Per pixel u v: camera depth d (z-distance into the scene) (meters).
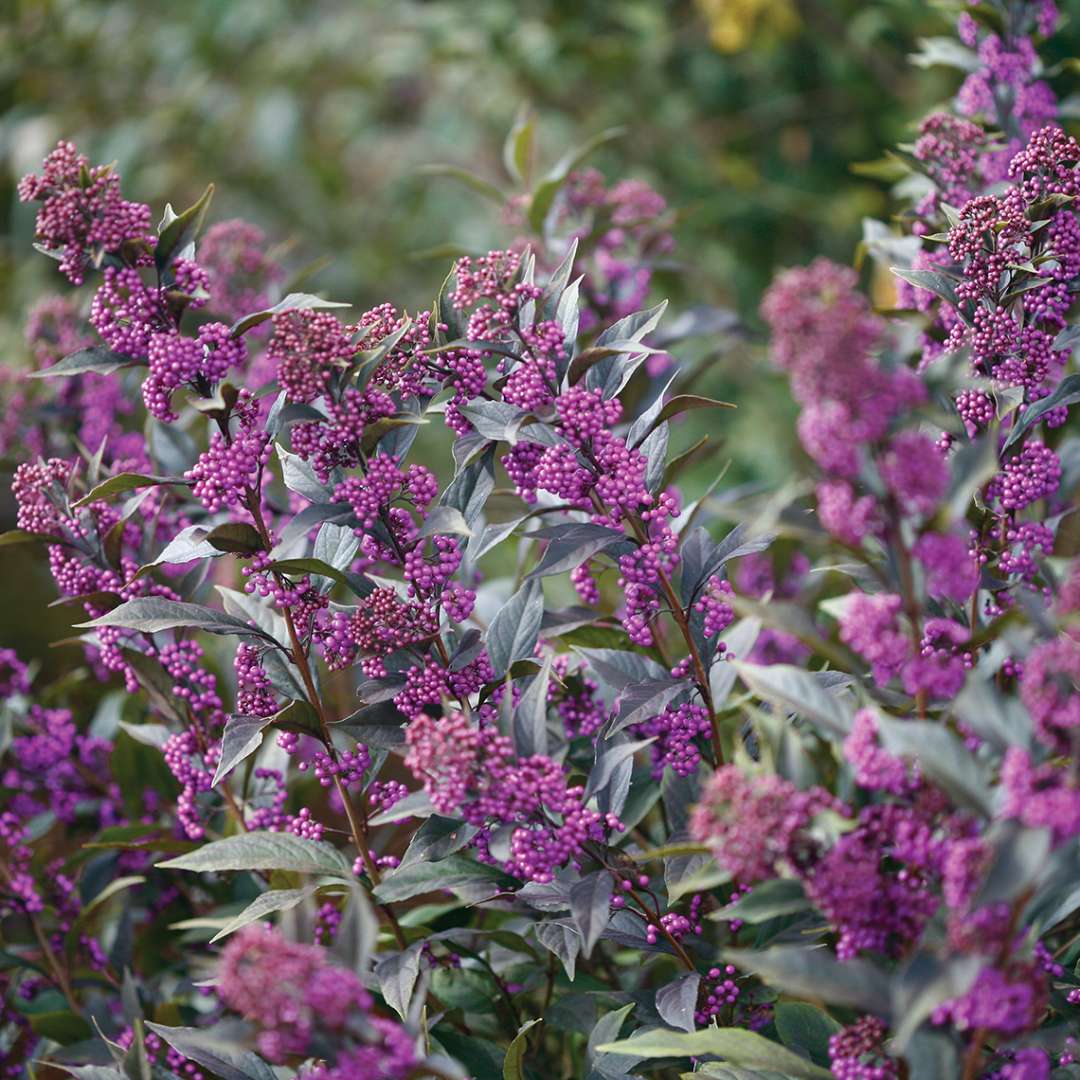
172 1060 1.32
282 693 1.29
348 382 1.24
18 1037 1.44
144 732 1.39
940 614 1.26
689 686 1.27
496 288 1.25
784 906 1.14
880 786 1.15
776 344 1.14
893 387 1.13
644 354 1.27
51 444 1.53
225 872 1.46
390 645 1.25
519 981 1.36
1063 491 1.40
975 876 1.11
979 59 1.47
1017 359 1.27
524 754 1.20
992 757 1.17
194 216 1.25
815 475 1.15
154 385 1.24
